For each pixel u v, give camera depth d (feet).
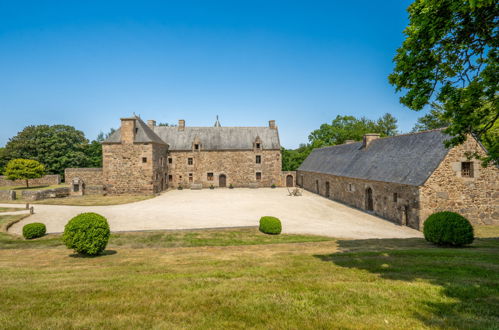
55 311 14.69
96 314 14.26
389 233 48.96
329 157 106.32
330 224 56.75
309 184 119.34
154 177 106.83
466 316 13.52
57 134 151.02
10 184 130.93
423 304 14.99
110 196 100.32
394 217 58.70
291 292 17.04
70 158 149.48
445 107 24.70
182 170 129.90
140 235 46.75
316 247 34.73
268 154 134.41
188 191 118.21
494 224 52.54
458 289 17.04
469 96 22.93
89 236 31.58
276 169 134.82
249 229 51.34
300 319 13.44
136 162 105.09
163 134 134.21
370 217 63.77
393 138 72.13
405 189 54.85
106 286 18.78
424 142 58.90
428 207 50.96
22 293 17.47
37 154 145.28
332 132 156.97
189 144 132.05
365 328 12.53
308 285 18.31
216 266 24.99
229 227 52.03
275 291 17.28
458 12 21.33
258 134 139.33
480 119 23.84
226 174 132.16
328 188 98.48
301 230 51.52
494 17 21.03
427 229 34.53
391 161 64.85
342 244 36.37
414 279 19.45
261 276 20.92
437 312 14.05
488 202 52.49
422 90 24.29
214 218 62.18
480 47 23.15
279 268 23.44
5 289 18.28
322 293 16.79
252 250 33.76
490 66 22.24
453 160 51.70
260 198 95.66
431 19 22.02
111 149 104.63
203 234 47.75
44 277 21.70
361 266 23.36
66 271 24.00
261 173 134.00
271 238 45.32
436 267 22.48
